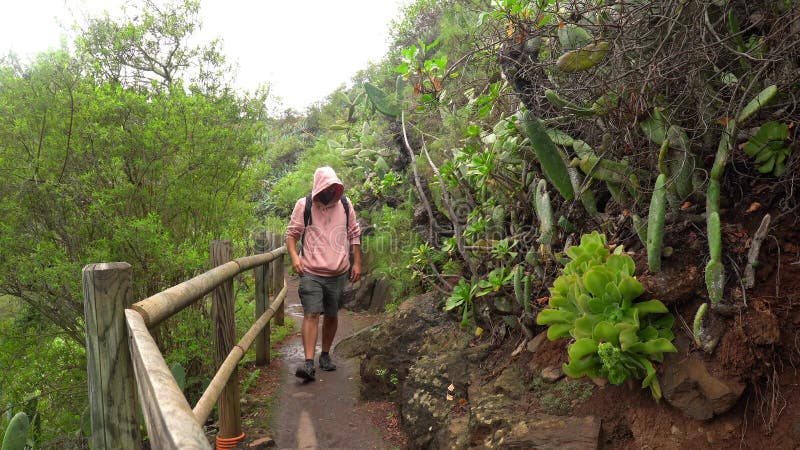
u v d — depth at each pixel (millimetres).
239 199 4816
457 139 4969
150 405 907
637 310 2236
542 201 3068
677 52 2422
